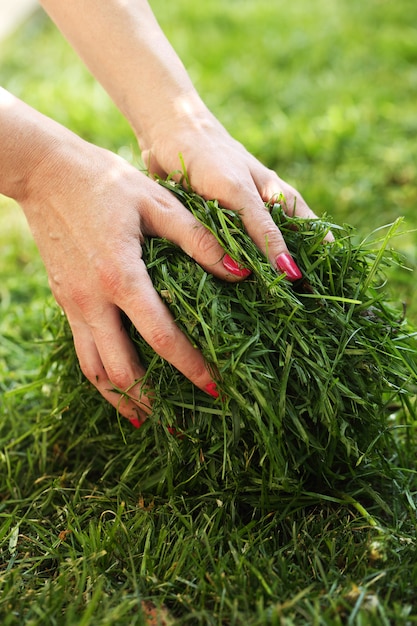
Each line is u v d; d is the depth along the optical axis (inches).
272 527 22.8
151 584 21.4
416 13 60.2
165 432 23.1
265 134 44.0
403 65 52.5
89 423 25.4
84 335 23.9
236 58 54.6
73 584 21.6
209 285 22.7
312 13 61.4
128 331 23.8
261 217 23.3
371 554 21.4
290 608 20.2
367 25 59.1
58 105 47.3
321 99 48.2
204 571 21.2
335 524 23.0
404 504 23.5
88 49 26.4
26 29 60.1
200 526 22.8
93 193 23.1
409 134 44.1
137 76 25.8
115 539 22.4
